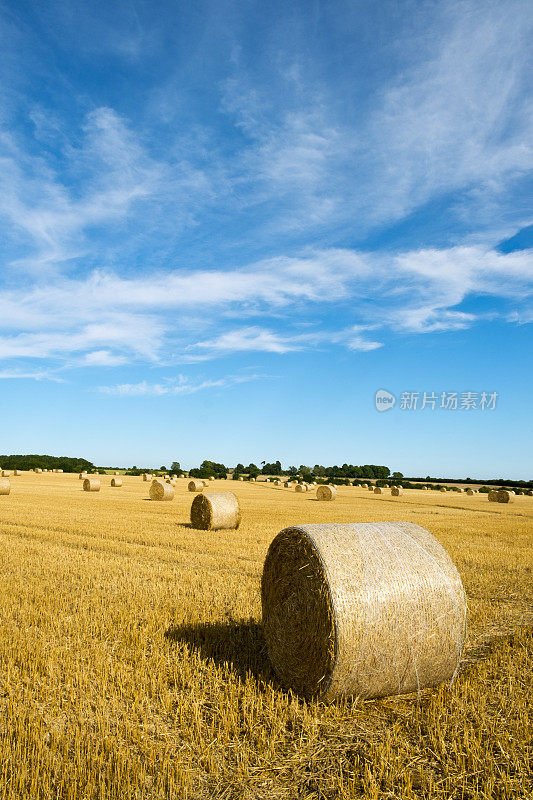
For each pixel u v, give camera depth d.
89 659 6.65
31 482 53.25
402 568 6.22
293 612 6.44
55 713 5.41
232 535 17.89
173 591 9.93
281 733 5.06
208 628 7.88
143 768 4.43
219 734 4.93
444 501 43.53
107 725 5.09
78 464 105.62
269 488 59.03
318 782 4.40
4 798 4.03
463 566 13.16
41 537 16.45
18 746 4.62
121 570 11.72
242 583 10.70
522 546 16.64
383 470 110.56
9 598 9.35
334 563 6.04
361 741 5.02
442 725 5.19
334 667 5.74
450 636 6.18
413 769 4.55
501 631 8.20
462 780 4.36
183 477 81.06
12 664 6.52
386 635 5.91
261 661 6.96
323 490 40.84
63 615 8.39
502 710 5.49
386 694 6.07
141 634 7.40
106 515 23.22
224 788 4.31
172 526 20.00
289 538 6.69
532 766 4.58
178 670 6.32
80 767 4.35
